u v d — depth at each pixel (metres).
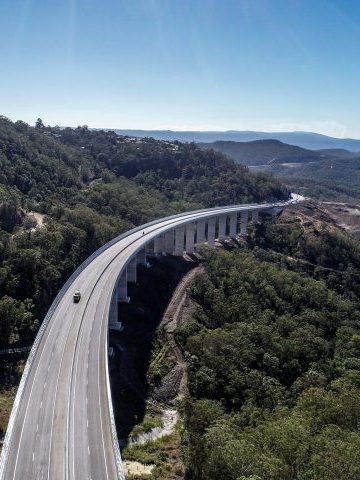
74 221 133.88
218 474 50.75
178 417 78.00
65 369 68.44
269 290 124.56
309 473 48.16
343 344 105.50
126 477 57.97
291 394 81.75
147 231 145.00
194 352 92.38
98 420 57.59
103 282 101.75
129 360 90.62
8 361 86.06
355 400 65.31
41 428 55.53
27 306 95.56
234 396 79.88
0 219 121.12
